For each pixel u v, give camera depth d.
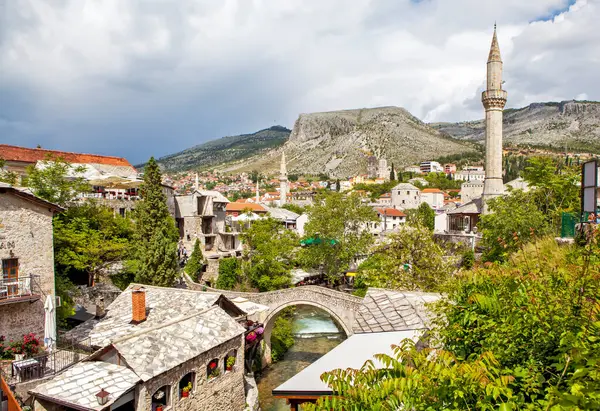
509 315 9.16
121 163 80.25
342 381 7.89
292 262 63.75
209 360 24.75
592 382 5.91
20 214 24.55
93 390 18.91
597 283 8.91
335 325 56.16
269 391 36.59
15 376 21.00
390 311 18.88
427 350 8.02
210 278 61.09
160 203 51.94
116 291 40.81
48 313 24.09
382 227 105.31
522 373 7.55
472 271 12.80
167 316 28.61
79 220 39.75
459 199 160.88
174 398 21.86
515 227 35.75
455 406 6.94
